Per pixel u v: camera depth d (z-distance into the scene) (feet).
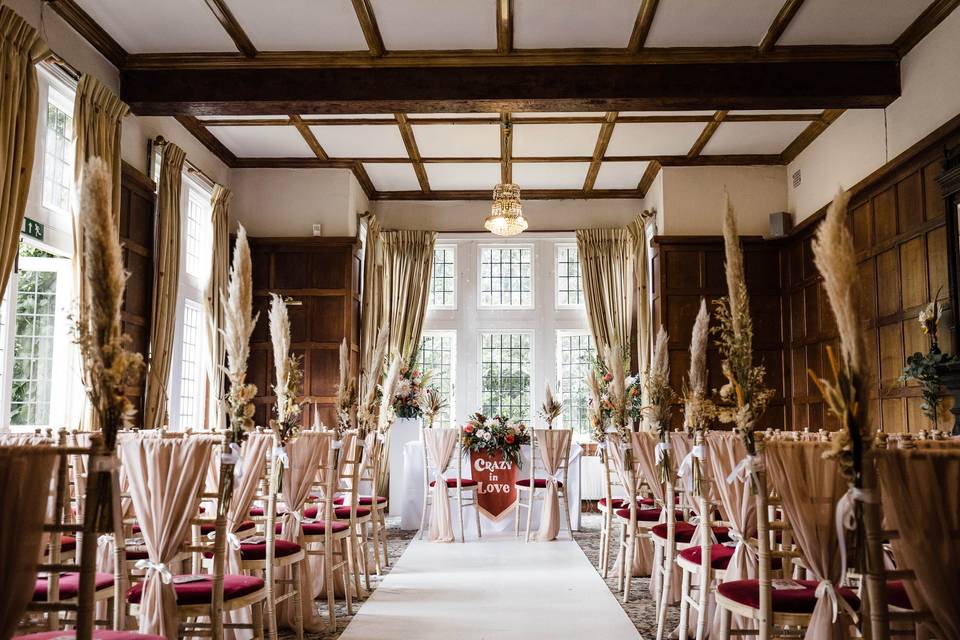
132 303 23.29
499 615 16.47
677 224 32.30
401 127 28.84
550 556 23.57
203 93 23.03
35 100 17.48
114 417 7.64
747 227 31.96
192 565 13.23
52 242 19.52
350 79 23.06
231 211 32.73
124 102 23.06
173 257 25.07
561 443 26.55
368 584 19.03
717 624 12.61
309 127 28.99
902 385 21.50
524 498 28.55
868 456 7.23
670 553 14.79
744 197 32.17
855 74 22.67
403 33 21.71
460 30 21.56
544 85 22.86
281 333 14.58
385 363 34.60
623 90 22.81
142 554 13.25
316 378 31.63
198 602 10.23
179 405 26.99
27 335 19.70
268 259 32.32
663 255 31.99
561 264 38.04
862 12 20.51
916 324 21.15
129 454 10.06
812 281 28.73
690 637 14.47
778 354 31.17
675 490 15.53
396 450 32.55
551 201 37.65
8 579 6.82
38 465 7.00
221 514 10.19
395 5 20.21
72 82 20.18
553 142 30.76
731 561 12.17
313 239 32.09
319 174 32.91
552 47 22.49
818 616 9.03
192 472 9.97
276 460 13.62
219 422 27.66
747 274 31.60
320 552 15.67
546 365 37.55
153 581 9.91
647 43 22.21
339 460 18.03
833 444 7.45
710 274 31.83
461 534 26.08
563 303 37.86
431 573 21.03
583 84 22.85
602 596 18.22
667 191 32.48
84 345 7.72
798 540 9.12
